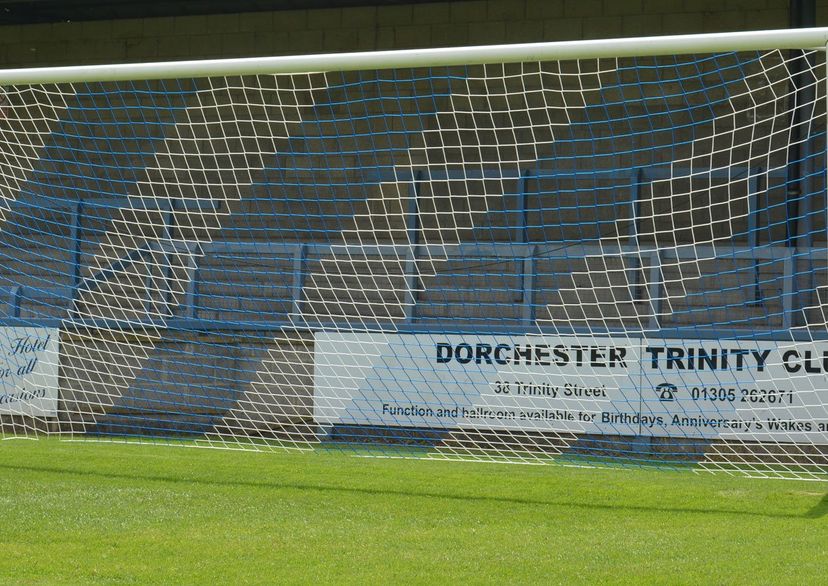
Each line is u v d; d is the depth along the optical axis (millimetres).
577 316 21797
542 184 25484
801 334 16047
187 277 23109
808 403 15047
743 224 24203
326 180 26844
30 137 28109
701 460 15266
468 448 15781
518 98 26344
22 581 8023
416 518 10641
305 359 18438
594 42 11750
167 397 18875
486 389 16391
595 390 15883
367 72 27234
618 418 15789
